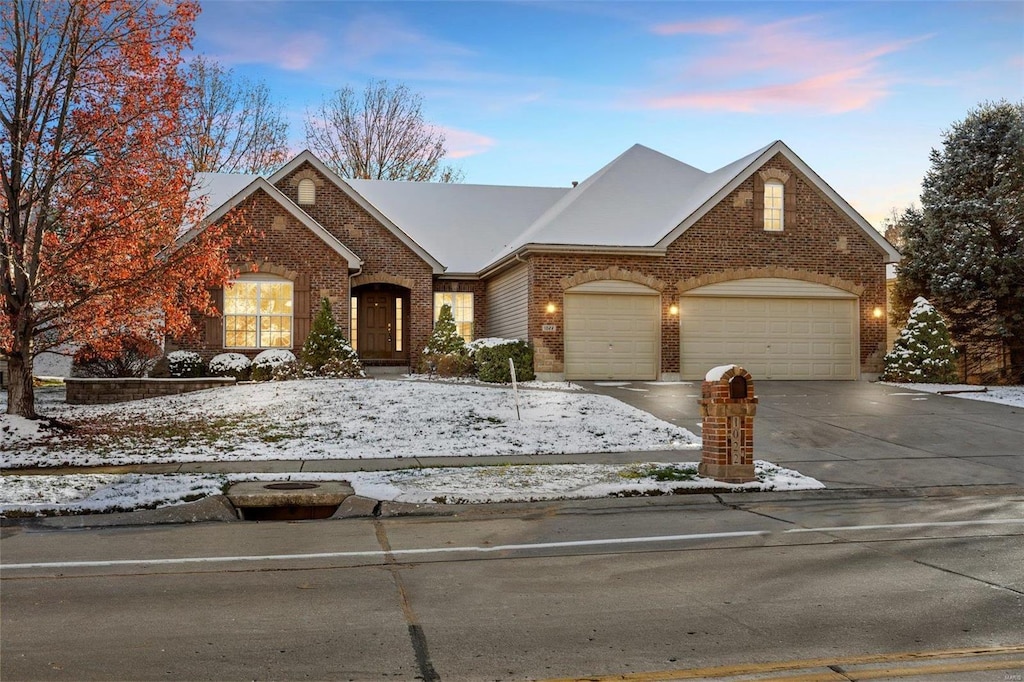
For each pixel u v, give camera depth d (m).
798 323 25.73
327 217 27.58
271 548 8.34
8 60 15.30
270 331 25.36
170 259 16.47
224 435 15.82
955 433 16.64
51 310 15.97
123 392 21.53
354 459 14.02
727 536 8.87
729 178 25.56
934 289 29.12
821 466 13.65
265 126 48.69
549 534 9.02
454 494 10.95
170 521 9.86
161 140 16.50
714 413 12.19
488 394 20.28
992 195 28.58
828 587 6.78
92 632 5.67
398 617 6.01
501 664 5.07
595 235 25.31
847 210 25.91
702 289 25.23
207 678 4.84
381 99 51.62
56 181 15.85
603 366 24.69
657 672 4.93
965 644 5.41
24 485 11.27
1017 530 9.18
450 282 29.84
